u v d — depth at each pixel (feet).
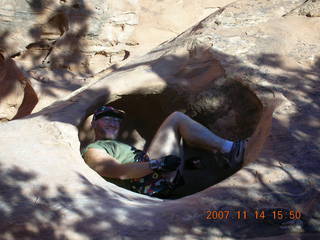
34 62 20.08
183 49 16.63
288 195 10.49
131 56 20.44
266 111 13.47
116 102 16.49
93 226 10.09
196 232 9.89
